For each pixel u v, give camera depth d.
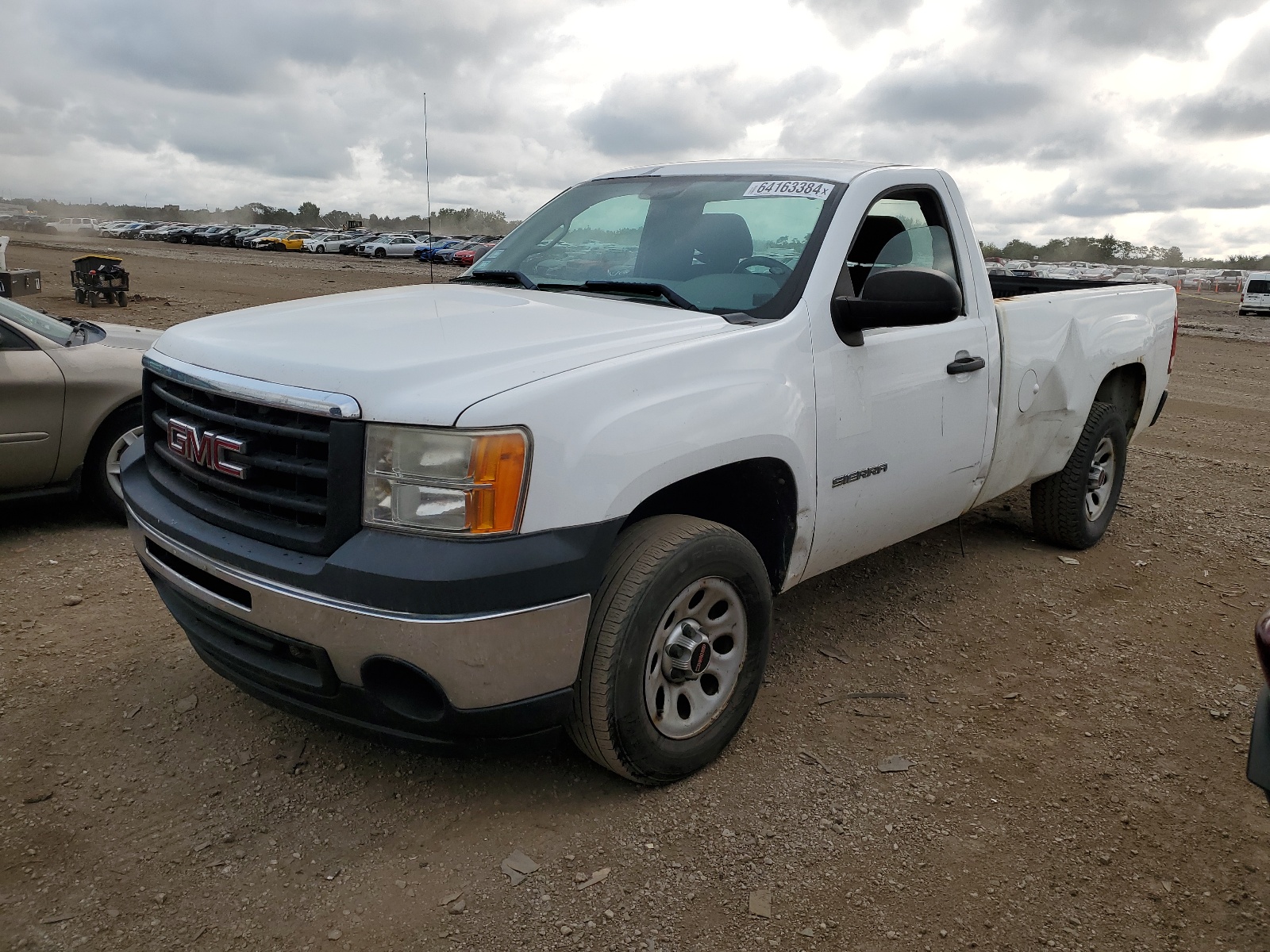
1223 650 4.05
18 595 4.16
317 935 2.26
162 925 2.27
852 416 3.28
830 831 2.72
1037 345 4.29
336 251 58.38
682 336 2.88
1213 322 32.12
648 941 2.27
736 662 2.99
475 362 2.48
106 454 5.04
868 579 4.69
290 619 2.43
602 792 2.85
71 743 3.01
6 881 2.38
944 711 3.44
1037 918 2.41
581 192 4.16
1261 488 7.03
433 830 2.65
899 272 3.09
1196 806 2.93
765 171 3.75
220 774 2.88
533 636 2.38
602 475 2.45
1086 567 5.00
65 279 25.50
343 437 2.33
